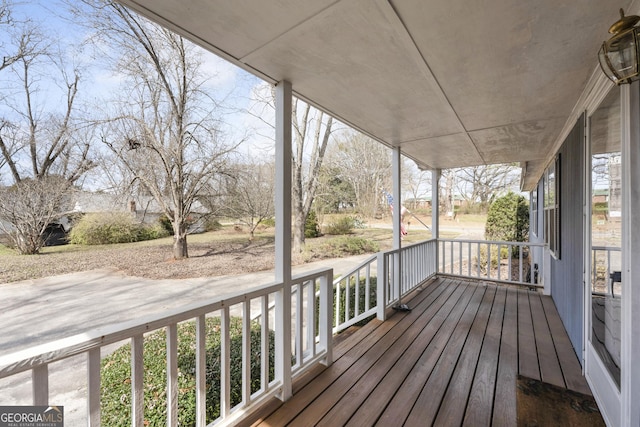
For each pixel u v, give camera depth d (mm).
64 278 6570
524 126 2977
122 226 8625
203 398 1449
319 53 1689
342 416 1725
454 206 17844
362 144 14344
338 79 2012
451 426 1639
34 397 938
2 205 6926
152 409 1948
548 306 3785
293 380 2098
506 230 9820
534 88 2127
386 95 2279
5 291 5648
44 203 7395
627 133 1381
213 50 1663
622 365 1424
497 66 1828
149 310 4801
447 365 2318
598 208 1962
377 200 15133
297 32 1492
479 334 2920
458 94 2246
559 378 2133
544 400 1859
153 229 9383
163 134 8023
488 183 16859
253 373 2445
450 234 15203
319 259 10078
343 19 1380
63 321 4363
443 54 1694
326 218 13781
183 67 7828
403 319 3348
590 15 1344
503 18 1373
